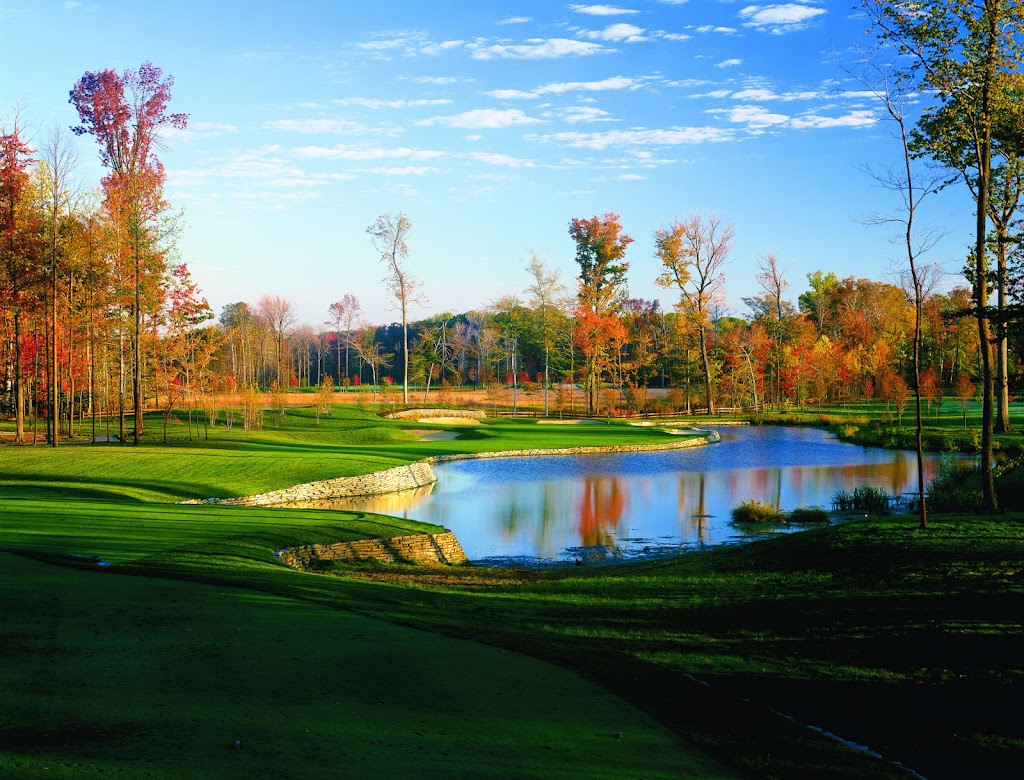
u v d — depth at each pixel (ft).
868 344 304.30
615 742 24.86
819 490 117.29
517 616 45.73
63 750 20.68
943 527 57.93
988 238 69.31
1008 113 64.80
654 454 173.06
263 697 26.30
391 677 29.81
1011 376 68.59
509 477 136.98
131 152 144.36
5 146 127.85
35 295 135.03
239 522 71.87
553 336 282.15
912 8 61.62
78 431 160.76
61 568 46.75
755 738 26.35
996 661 35.09
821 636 40.78
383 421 212.43
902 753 26.73
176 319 154.10
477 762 21.97
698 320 275.59
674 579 56.34
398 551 70.13
